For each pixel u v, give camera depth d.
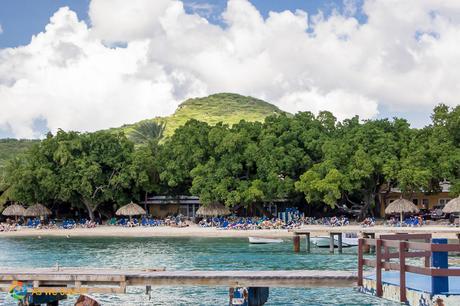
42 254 60.69
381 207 93.12
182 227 87.25
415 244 20.59
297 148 89.19
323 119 95.81
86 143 97.12
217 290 34.53
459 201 71.50
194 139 93.94
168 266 47.88
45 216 98.38
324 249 59.50
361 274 23.50
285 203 95.00
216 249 61.47
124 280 26.22
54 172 95.62
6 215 102.00
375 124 88.38
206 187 86.50
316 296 32.81
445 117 86.38
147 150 99.62
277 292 33.97
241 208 97.19
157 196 101.31
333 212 95.56
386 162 81.06
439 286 19.69
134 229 85.81
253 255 54.84
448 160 79.56
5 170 103.31
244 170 91.12
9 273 26.81
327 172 82.50
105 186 95.06
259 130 95.50
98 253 60.75
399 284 21.05
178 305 30.84
